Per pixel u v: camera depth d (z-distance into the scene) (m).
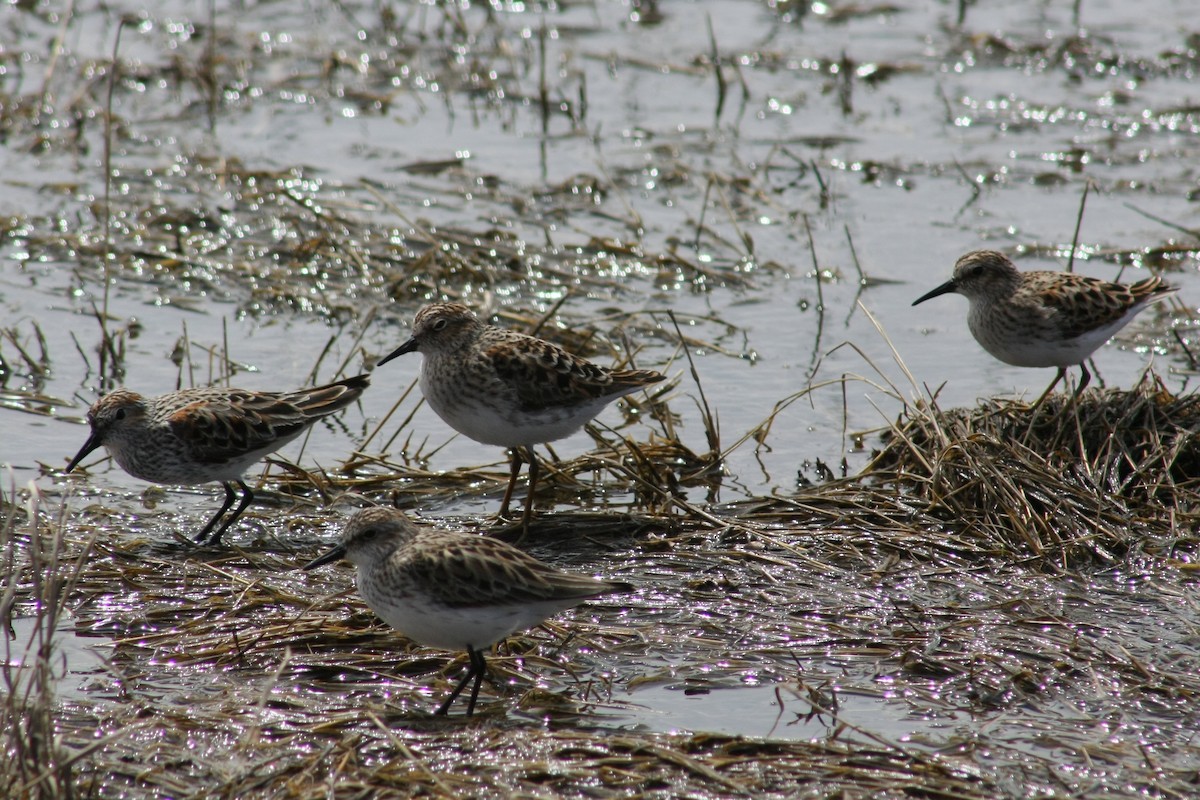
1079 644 11.66
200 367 17.47
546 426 14.09
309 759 9.91
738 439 16.19
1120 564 13.11
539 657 11.58
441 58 28.23
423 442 15.95
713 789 9.72
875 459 15.21
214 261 20.42
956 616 12.22
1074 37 28.80
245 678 11.29
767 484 15.16
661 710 10.88
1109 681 11.16
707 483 15.22
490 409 13.96
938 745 10.29
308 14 30.11
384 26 29.38
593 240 21.11
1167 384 17.06
